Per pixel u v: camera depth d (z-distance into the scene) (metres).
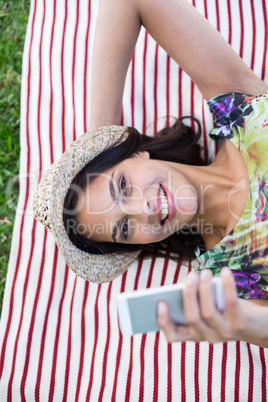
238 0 1.52
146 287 1.44
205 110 1.50
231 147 1.24
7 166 1.73
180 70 1.54
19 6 1.80
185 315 0.70
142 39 1.58
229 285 0.65
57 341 1.45
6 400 1.41
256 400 1.27
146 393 1.34
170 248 1.43
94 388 1.38
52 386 1.40
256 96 1.18
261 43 1.49
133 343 1.40
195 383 1.32
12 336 1.46
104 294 1.46
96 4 1.64
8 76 1.78
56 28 1.66
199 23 1.23
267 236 1.09
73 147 1.17
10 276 1.52
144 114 1.56
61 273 1.51
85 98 1.59
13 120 1.76
